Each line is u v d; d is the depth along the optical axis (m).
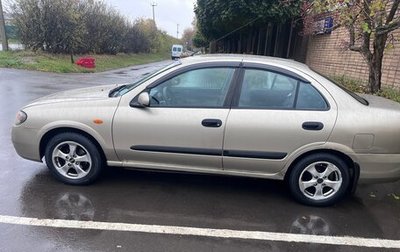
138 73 22.12
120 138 3.95
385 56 8.62
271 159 3.80
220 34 20.56
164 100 3.93
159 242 3.11
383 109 3.76
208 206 3.82
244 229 3.39
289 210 3.81
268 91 3.82
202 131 3.79
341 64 11.45
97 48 29.80
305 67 3.97
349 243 3.23
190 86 3.92
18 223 3.30
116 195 3.98
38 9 20.88
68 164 4.14
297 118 3.69
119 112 3.92
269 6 14.41
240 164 3.87
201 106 3.85
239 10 14.70
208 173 3.98
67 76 16.27
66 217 3.46
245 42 23.11
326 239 3.28
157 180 4.44
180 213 3.64
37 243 3.01
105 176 4.48
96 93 4.39
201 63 3.93
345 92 3.81
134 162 4.06
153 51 55.53
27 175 4.39
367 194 4.28
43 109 4.07
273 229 3.42
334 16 7.84
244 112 3.76
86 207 3.67
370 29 6.12
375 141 3.66
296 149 3.74
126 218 3.49
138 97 3.89
